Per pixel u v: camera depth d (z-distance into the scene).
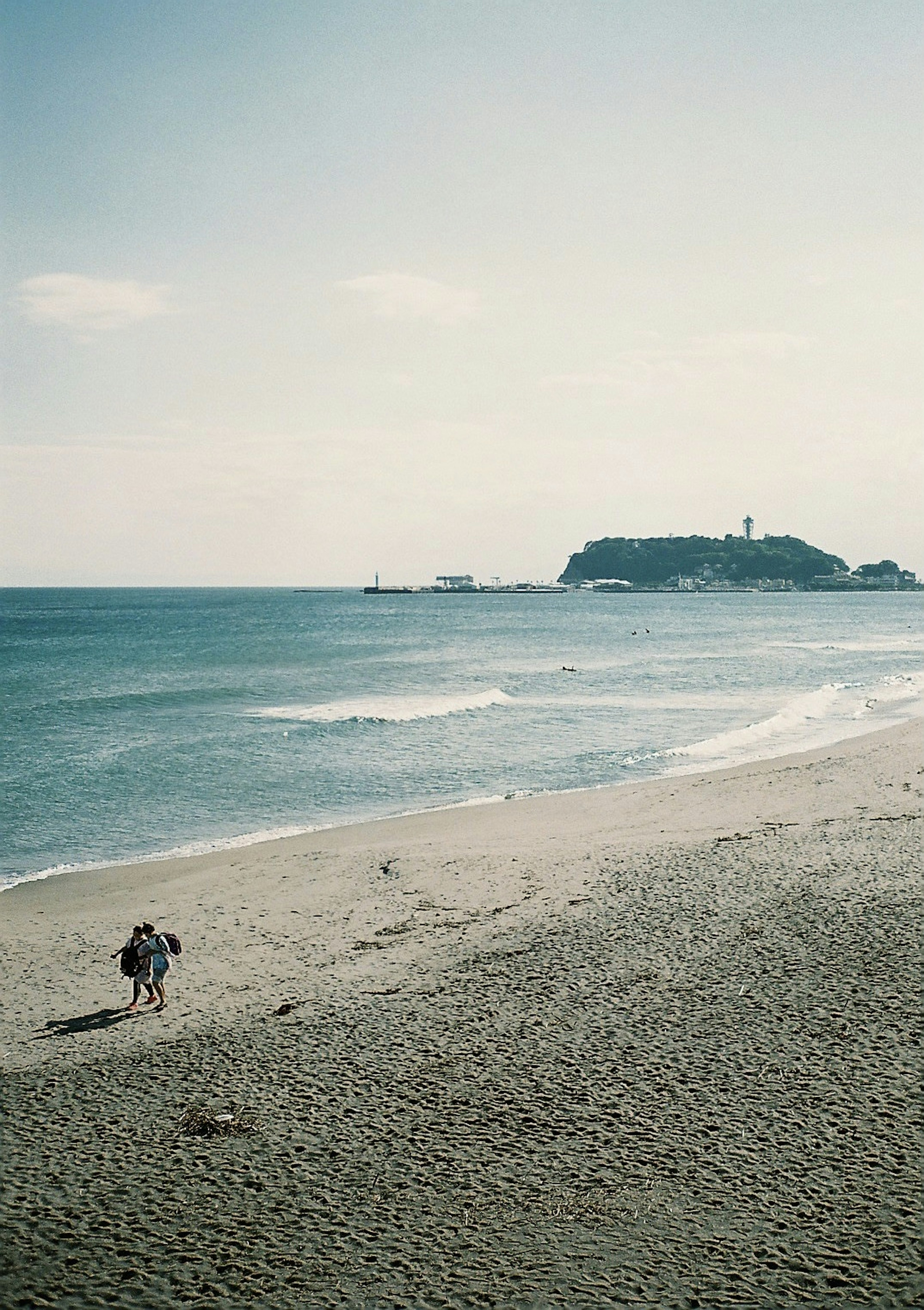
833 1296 7.75
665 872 19.70
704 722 47.41
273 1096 11.05
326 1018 13.18
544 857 22.02
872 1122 10.12
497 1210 8.93
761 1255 8.26
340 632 131.38
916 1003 12.73
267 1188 9.32
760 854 20.61
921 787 27.25
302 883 20.84
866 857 19.69
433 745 40.75
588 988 13.79
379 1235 8.62
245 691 58.25
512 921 17.17
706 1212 8.83
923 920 15.70
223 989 14.66
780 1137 9.95
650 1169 9.49
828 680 67.38
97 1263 8.28
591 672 74.69
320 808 29.66
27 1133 10.36
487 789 32.31
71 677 67.38
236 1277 8.11
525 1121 10.40
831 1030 12.13
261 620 168.75
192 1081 11.47
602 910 17.39
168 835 26.27
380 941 16.64
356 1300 7.84
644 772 35.06
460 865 21.64
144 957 14.07
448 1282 8.02
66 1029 13.32
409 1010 13.34
